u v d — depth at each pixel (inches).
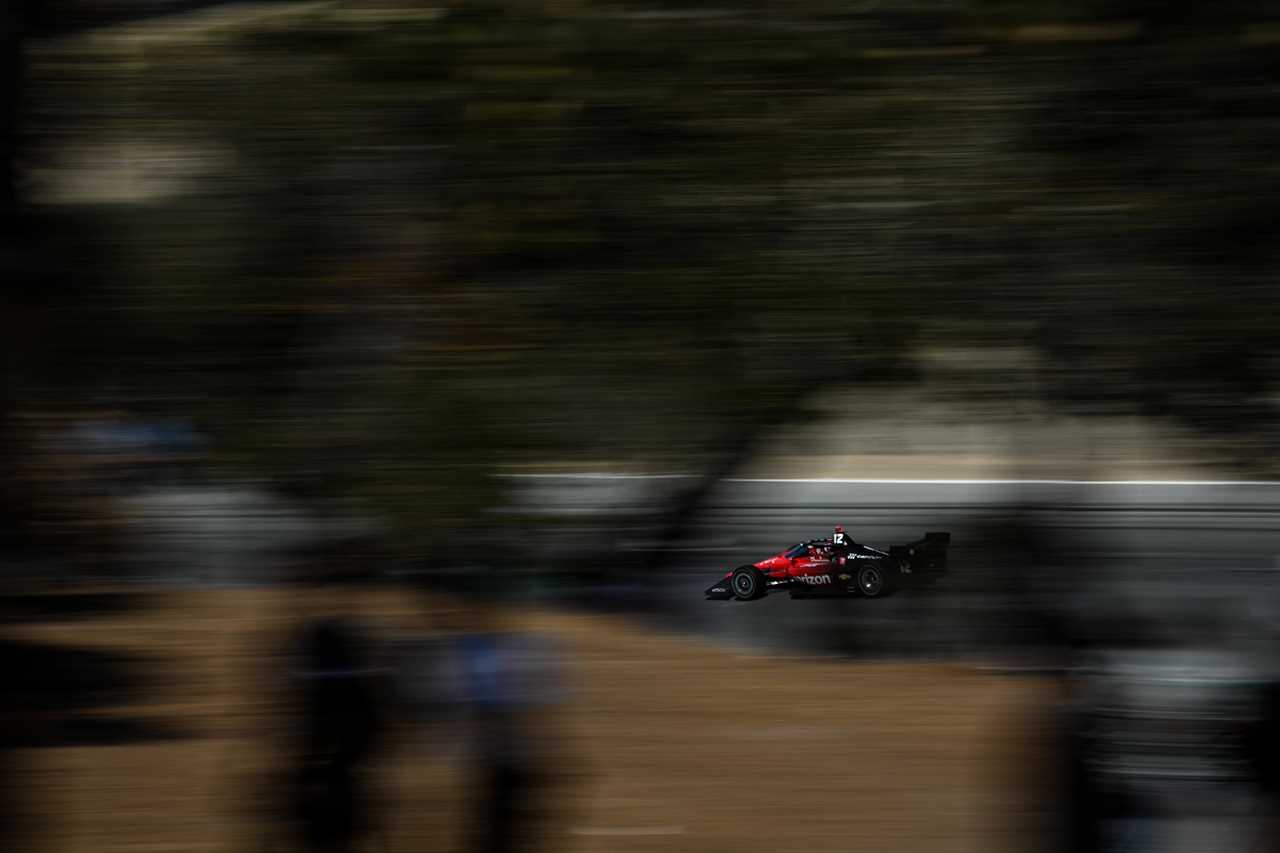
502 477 259.1
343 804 455.5
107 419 281.9
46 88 289.3
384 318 267.3
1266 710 376.8
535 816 432.1
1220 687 368.8
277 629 458.3
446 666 432.1
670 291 259.8
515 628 432.5
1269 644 368.8
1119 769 378.0
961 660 297.4
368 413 263.9
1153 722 375.6
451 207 267.3
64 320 282.0
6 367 282.0
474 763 432.8
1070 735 378.3
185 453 277.6
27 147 287.9
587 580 265.9
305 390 267.9
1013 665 303.1
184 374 274.5
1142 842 376.8
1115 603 315.9
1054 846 378.0
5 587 292.2
